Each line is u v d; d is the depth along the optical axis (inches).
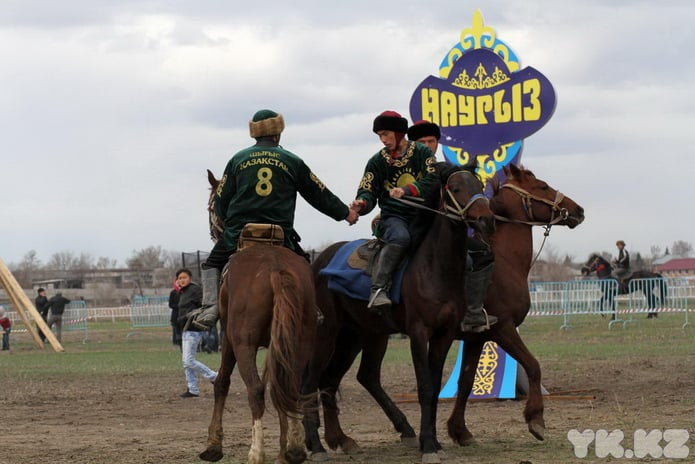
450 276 468.8
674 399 681.0
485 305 522.3
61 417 689.0
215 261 466.6
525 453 478.0
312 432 484.4
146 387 896.3
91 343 1739.7
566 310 1547.7
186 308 805.9
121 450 516.4
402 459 477.4
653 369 892.0
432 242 474.0
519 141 711.7
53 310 1766.7
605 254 2726.4
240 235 452.4
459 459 462.6
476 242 501.0
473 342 527.8
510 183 558.6
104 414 704.4
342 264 508.7
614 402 677.9
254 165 456.1
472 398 708.0
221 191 465.4
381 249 490.6
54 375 1031.0
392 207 496.1
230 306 412.8
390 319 492.1
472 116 722.2
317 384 514.0
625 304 1681.8
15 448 528.4
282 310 395.9
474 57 722.2
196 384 811.4
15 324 2418.8
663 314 1878.7
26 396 828.0
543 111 703.7
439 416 639.8
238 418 670.5
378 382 536.1
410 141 502.9
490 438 534.3
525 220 553.0
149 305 1951.3
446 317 468.4
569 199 557.3
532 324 1681.8
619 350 1101.1
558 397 703.1
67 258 6515.8
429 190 475.5
